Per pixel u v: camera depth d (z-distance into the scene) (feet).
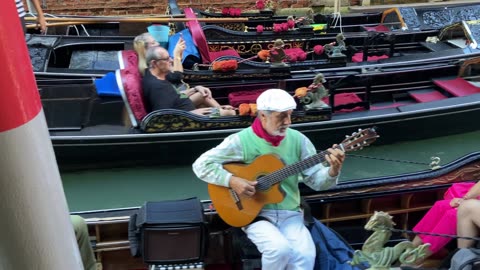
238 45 19.51
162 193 15.08
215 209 10.21
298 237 9.82
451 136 17.28
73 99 15.19
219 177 9.76
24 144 3.06
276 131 9.66
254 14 22.43
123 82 14.64
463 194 10.91
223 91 16.60
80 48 18.65
